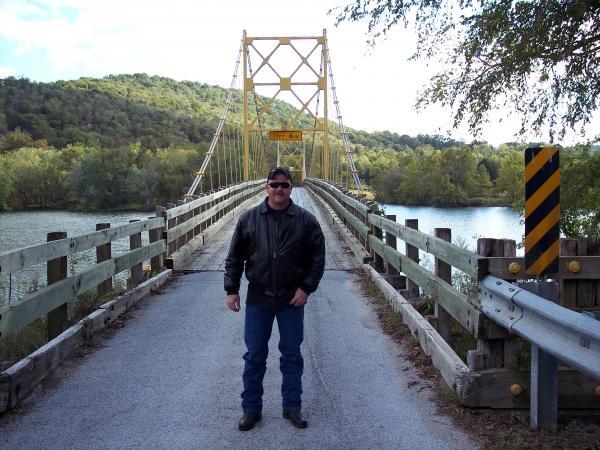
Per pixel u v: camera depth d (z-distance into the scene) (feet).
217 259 34.32
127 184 169.17
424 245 18.24
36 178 170.60
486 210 76.95
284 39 122.62
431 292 17.16
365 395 13.76
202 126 309.63
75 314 19.72
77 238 17.75
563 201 27.63
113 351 17.19
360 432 11.76
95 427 12.01
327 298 24.70
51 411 12.82
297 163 193.77
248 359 12.16
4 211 158.61
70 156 200.23
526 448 10.70
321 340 18.47
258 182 102.63
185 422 12.25
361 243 35.94
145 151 209.67
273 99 121.60
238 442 11.34
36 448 11.09
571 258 12.58
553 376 11.32
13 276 35.88
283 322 12.26
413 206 84.84
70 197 171.32
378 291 25.27
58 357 15.52
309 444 11.25
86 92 337.11
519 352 13.91
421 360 16.06
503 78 24.29
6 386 12.62
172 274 29.78
